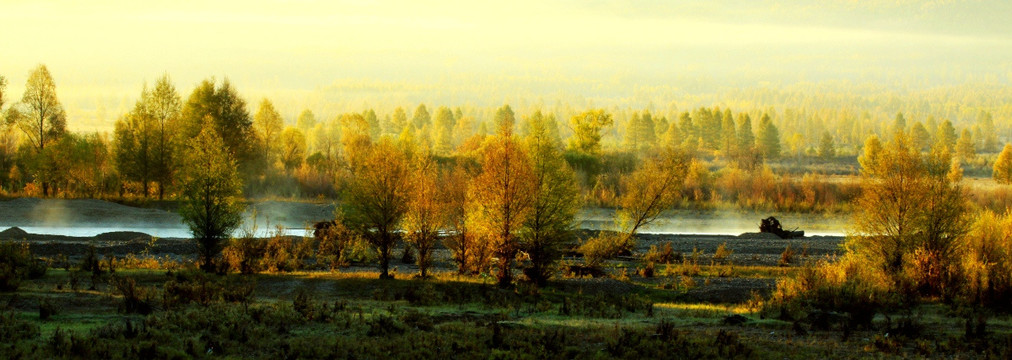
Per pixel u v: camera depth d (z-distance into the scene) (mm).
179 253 49125
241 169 80750
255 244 44219
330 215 75125
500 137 38500
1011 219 40156
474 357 20234
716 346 21562
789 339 23422
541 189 38438
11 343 19375
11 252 34125
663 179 52125
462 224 41312
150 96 79062
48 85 85750
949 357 21031
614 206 87438
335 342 21266
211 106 78938
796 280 32875
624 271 42594
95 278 32719
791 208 91312
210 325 22812
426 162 42406
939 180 38750
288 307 26109
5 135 102250
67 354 18625
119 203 76125
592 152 109188
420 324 24281
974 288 32781
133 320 23797
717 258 51719
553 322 26391
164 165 78125
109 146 104438
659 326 23734
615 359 20500
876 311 28766
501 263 37344
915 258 37125
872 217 39625
